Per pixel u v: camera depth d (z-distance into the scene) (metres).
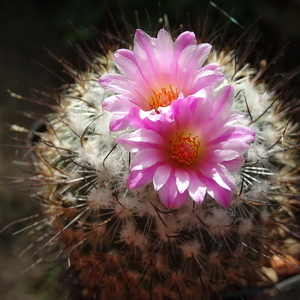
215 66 0.12
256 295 0.15
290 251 0.17
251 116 0.14
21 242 0.25
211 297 0.15
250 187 0.13
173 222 0.13
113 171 0.13
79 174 0.13
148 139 0.12
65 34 0.34
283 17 0.32
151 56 0.12
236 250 0.14
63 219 0.14
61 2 0.37
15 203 0.26
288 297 0.19
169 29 0.16
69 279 0.16
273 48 0.32
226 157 0.12
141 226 0.13
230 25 0.25
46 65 0.33
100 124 0.13
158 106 0.12
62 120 0.14
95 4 0.32
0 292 0.24
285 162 0.15
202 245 0.13
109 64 0.15
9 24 0.36
